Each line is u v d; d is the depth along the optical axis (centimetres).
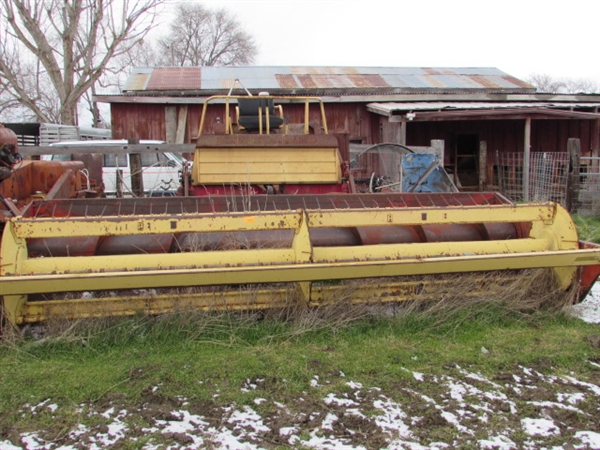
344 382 355
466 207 447
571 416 312
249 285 437
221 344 410
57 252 442
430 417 311
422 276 465
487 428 302
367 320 443
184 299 430
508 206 459
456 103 1719
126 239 460
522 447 284
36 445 289
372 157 1673
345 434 297
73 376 362
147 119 1727
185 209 506
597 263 439
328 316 439
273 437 294
